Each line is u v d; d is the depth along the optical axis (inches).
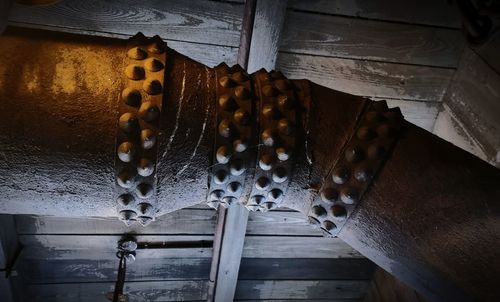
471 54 75.6
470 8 61.9
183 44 71.9
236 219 90.2
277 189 51.1
